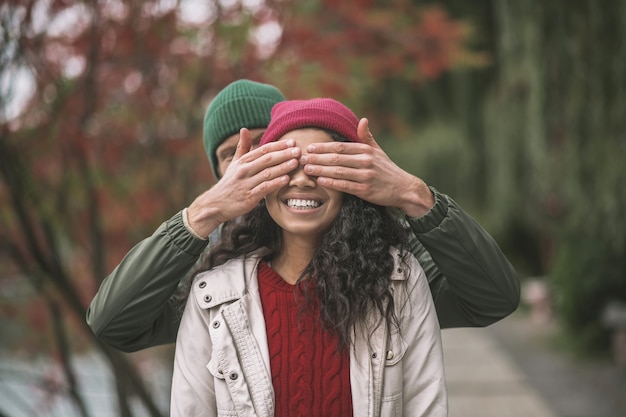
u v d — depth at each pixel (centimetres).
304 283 148
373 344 145
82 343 468
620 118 724
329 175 143
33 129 354
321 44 404
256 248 161
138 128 415
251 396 142
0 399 408
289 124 148
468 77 1220
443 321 176
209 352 149
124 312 150
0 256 410
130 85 389
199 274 156
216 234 191
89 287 443
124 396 376
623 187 748
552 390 679
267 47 402
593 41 716
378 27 418
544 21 749
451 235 151
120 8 357
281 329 147
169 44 378
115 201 423
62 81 354
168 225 151
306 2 407
